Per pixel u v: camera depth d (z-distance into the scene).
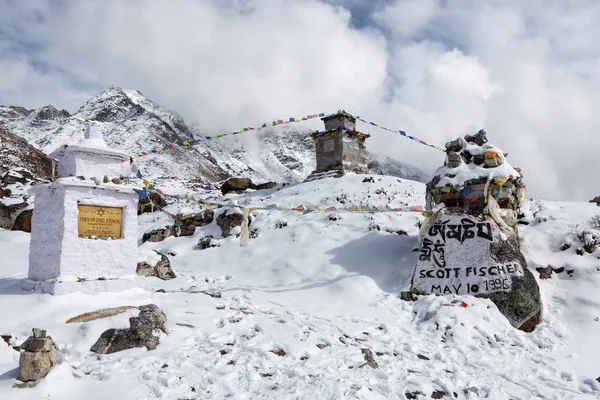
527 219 15.50
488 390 7.25
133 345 7.55
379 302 12.00
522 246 14.04
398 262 14.11
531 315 11.26
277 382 6.66
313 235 17.22
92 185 10.11
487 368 8.41
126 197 10.76
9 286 10.72
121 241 10.52
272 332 8.75
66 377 6.16
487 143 13.91
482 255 12.34
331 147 27.39
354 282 12.97
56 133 194.38
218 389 6.33
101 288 9.89
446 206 13.92
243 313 10.04
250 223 19.56
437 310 11.02
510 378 8.00
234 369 6.99
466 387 7.30
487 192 13.05
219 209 20.97
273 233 18.16
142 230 22.28
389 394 6.67
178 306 9.77
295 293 12.90
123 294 10.05
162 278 14.38
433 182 14.16
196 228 20.80
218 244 18.47
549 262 13.30
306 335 8.79
